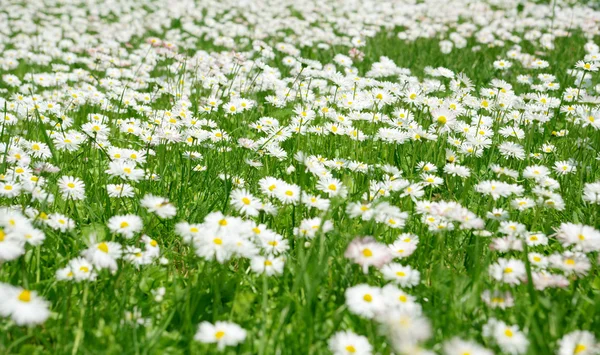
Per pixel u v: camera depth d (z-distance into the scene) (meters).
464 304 2.33
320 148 4.36
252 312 2.41
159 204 2.57
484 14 11.09
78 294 2.38
